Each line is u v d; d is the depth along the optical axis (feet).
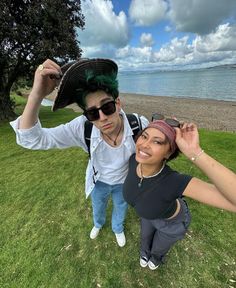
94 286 9.41
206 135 27.48
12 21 37.91
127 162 7.47
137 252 10.69
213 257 10.22
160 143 5.57
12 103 54.39
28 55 45.70
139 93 165.58
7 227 13.03
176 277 9.46
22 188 17.15
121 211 9.90
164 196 6.20
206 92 149.89
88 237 11.80
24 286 9.66
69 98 5.80
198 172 17.46
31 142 6.16
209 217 12.57
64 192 16.16
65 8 42.29
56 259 10.73
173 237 7.50
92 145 7.00
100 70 5.53
